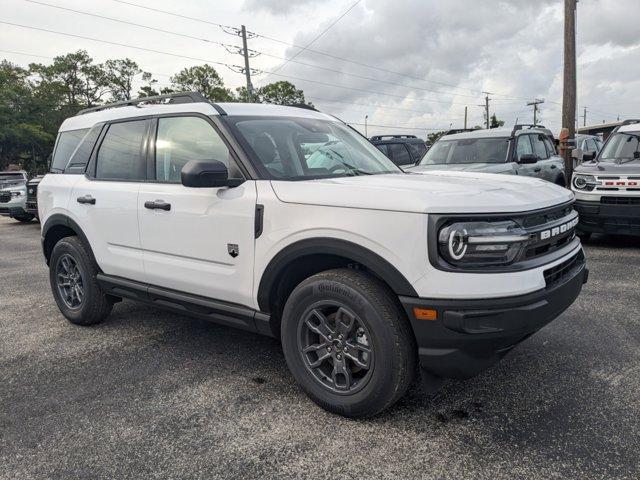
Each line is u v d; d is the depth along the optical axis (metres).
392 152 12.74
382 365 2.62
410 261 2.50
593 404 2.91
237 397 3.15
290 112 3.95
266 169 3.19
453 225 2.46
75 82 67.81
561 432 2.64
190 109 3.62
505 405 2.94
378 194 2.67
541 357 3.58
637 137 7.99
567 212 3.13
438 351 2.53
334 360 2.85
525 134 9.16
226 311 3.33
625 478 2.26
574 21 12.50
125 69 70.94
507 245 2.50
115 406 3.07
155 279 3.76
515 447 2.52
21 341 4.25
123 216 3.90
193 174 2.98
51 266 4.72
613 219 7.05
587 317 4.38
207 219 3.29
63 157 4.80
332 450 2.55
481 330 2.44
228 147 3.30
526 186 3.11
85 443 2.68
